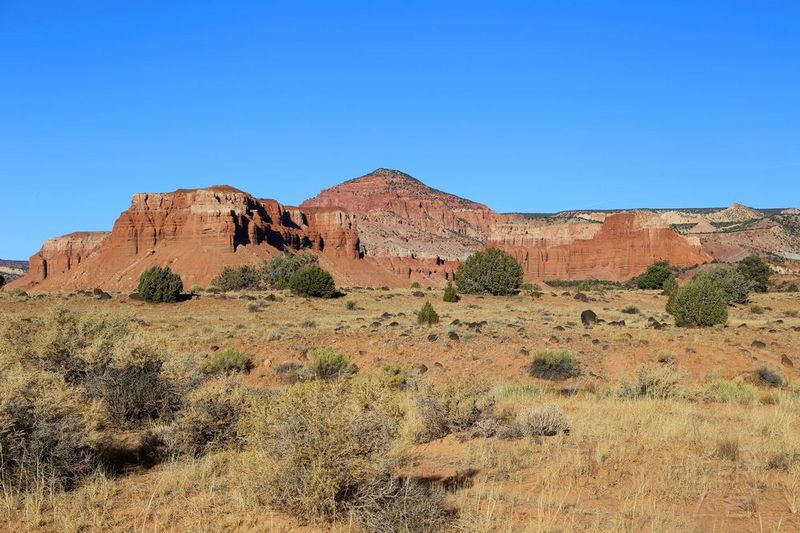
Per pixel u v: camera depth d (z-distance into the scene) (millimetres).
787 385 22031
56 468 8062
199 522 6684
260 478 7031
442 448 10992
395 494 7074
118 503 7527
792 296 74188
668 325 38031
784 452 9930
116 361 12062
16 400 8164
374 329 35531
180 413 11422
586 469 9078
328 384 7789
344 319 46656
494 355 25625
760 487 8352
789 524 6875
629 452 10195
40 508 7129
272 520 6680
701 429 11695
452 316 48906
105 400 11711
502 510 7301
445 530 6668
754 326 38219
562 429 11922
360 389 7727
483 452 10195
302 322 42938
